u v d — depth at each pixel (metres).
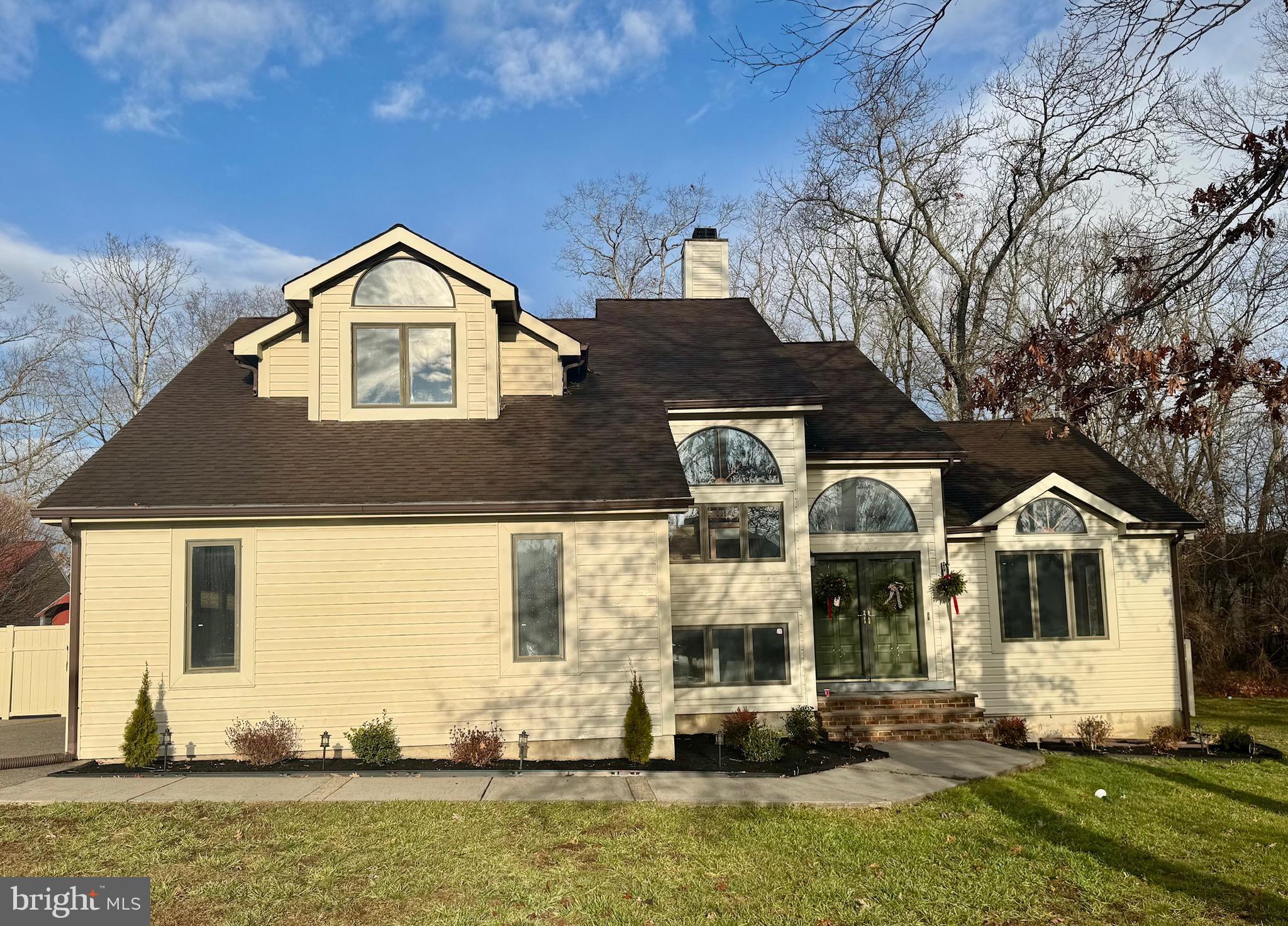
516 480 12.91
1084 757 13.99
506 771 11.31
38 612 27.47
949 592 16.11
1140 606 17.02
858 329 37.38
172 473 12.59
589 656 12.66
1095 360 8.04
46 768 11.41
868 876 7.72
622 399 15.55
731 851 8.25
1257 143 7.19
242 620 12.16
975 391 8.87
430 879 7.36
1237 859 8.55
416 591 12.48
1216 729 18.08
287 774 11.02
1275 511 29.48
